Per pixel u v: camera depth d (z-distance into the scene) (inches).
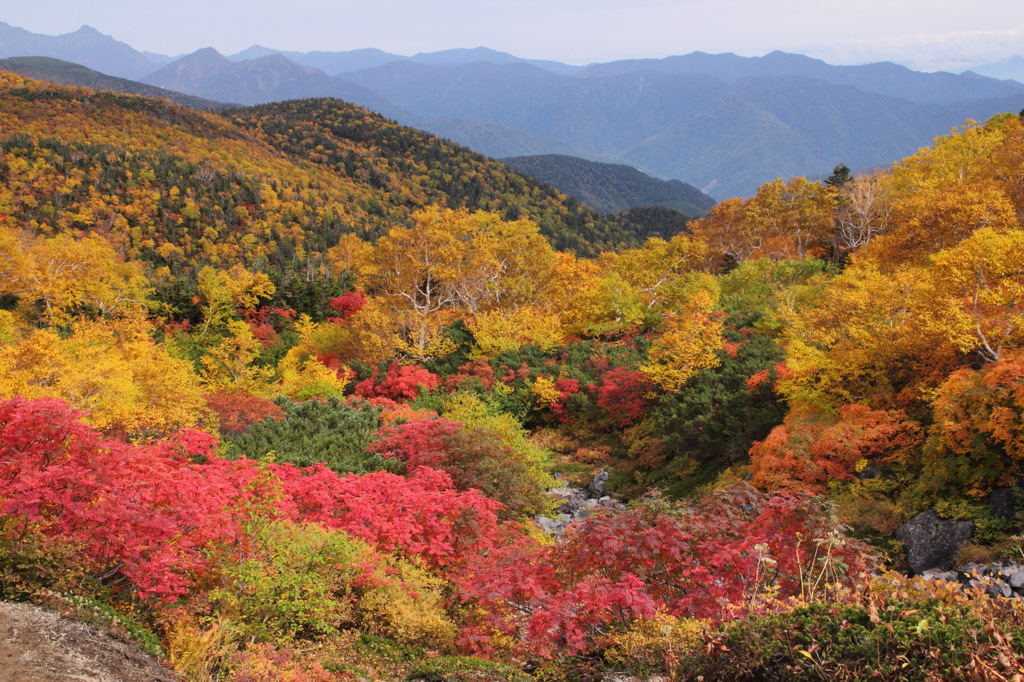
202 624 267.9
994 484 533.0
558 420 1306.6
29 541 238.4
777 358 1012.5
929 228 1310.3
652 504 353.4
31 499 246.8
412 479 541.3
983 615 177.5
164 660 224.2
